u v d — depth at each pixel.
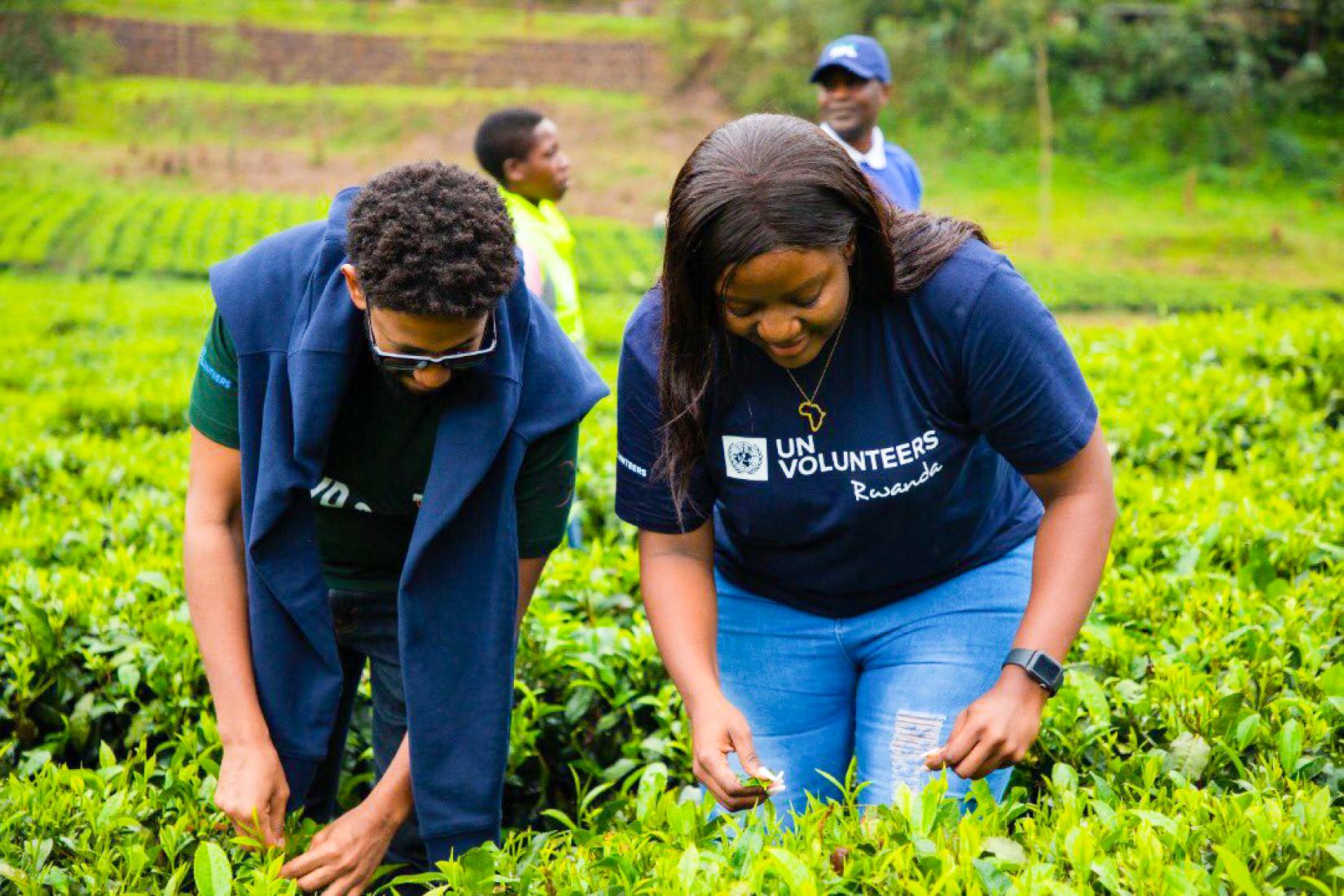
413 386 2.43
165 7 35.84
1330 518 4.24
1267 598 3.66
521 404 2.54
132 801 2.68
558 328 2.68
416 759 2.60
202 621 2.60
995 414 2.50
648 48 35.25
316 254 2.50
